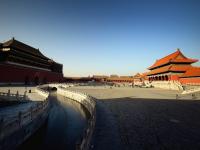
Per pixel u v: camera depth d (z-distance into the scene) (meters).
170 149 9.21
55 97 46.69
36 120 19.03
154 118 16.08
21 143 14.97
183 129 12.63
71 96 43.72
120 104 25.08
